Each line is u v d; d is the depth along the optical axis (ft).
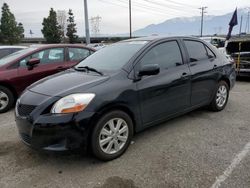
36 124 10.82
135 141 13.94
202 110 18.86
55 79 13.16
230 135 14.49
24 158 12.46
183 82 14.87
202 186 9.96
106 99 11.44
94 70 13.51
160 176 10.70
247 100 21.93
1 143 14.12
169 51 14.88
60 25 182.80
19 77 20.42
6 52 29.01
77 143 10.93
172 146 13.29
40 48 22.06
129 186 10.14
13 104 20.85
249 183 10.04
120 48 14.88
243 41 31.86
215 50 18.25
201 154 12.37
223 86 18.53
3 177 10.93
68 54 23.40
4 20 191.52
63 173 11.14
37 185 10.36
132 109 12.51
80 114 10.84
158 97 13.62
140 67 13.15
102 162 11.92
